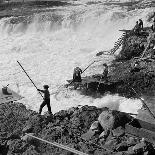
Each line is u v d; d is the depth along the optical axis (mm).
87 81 28750
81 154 13102
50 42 43031
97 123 15500
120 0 62406
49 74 32938
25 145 14117
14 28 48875
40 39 44375
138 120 15656
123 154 13086
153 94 26578
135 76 28750
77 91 28547
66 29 47500
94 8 54344
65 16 49062
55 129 15586
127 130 14906
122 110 25219
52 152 13922
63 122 16656
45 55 38438
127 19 45938
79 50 39906
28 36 46125
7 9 60531
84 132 15672
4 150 14164
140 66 30141
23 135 15516
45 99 19484
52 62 36250
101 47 40938
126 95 27359
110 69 32844
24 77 32156
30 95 27938
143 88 27531
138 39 36406
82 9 54000
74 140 14688
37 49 40406
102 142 14336
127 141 13938
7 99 20812
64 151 13727
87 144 14227
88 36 44938
